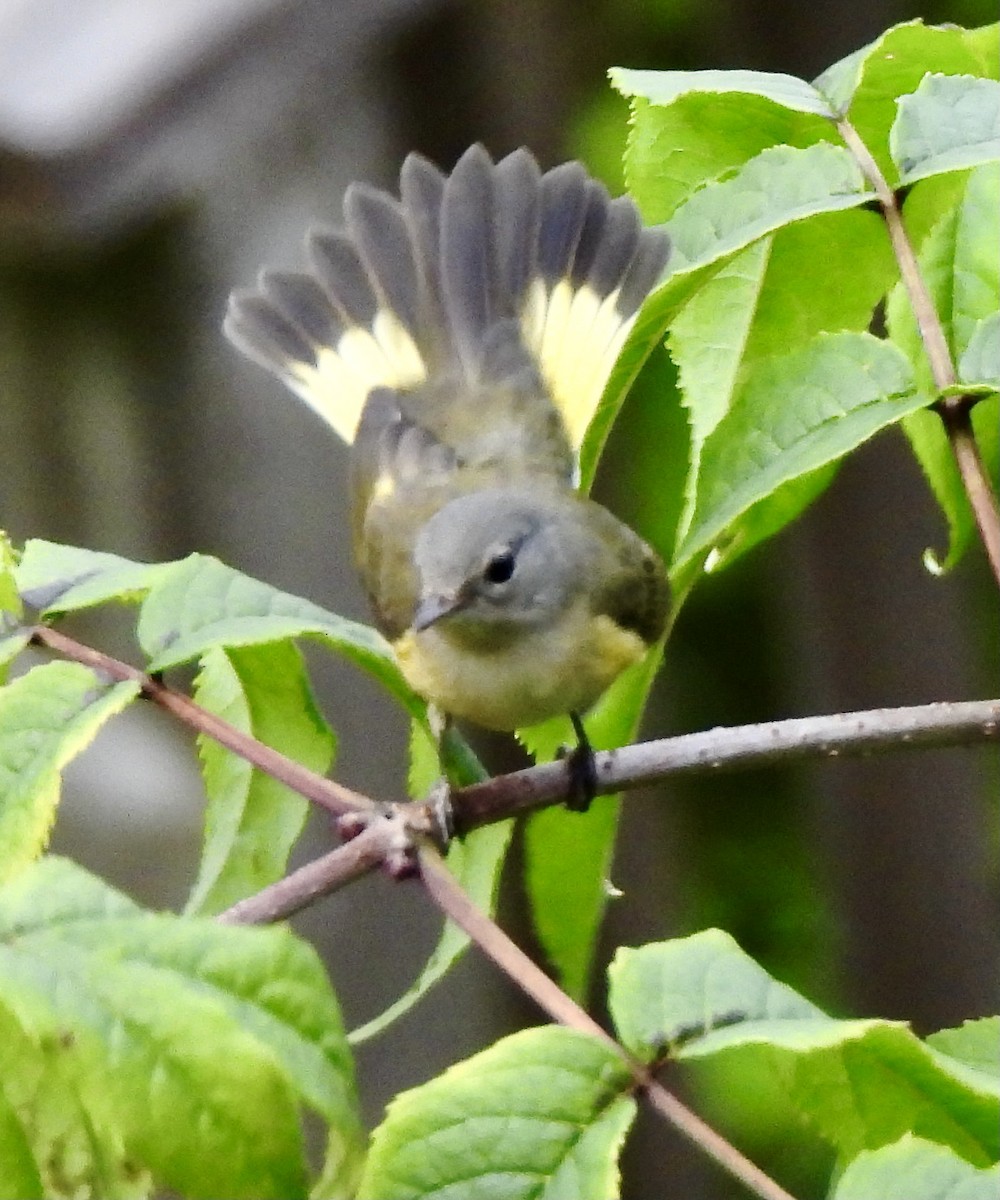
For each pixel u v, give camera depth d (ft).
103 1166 9.48
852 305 10.12
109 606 10.71
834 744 10.06
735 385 10.12
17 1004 9.25
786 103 10.06
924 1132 9.93
